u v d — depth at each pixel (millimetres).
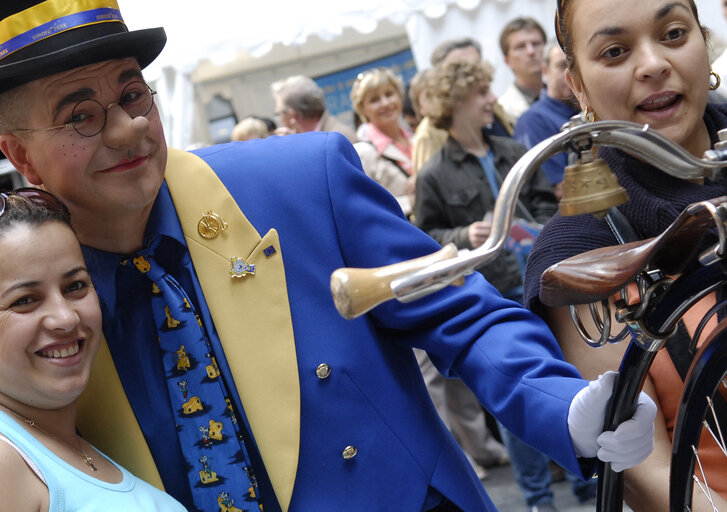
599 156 1389
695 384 1114
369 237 1477
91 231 1413
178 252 1466
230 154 1530
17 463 1251
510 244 3434
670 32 1286
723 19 4375
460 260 920
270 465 1412
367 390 1465
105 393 1460
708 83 1322
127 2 5051
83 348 1346
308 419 1439
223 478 1413
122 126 1305
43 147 1327
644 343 1048
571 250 1370
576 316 1160
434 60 3883
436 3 5180
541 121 3869
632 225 1350
